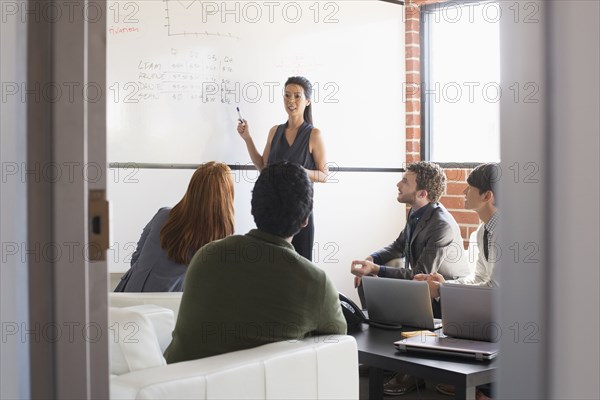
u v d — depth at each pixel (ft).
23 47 3.84
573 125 3.48
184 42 14.94
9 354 3.95
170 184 14.84
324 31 17.10
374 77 18.08
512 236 3.64
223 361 6.32
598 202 3.42
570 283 3.50
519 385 3.62
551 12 3.52
